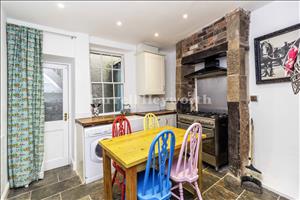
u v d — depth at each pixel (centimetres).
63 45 262
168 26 261
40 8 197
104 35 294
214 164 247
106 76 348
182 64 323
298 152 175
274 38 189
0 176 182
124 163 120
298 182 175
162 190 130
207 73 275
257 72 207
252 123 217
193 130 149
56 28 254
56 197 195
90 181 230
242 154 218
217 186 207
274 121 195
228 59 226
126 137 187
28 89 221
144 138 182
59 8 199
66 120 296
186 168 163
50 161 277
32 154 225
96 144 234
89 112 285
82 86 277
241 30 212
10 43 209
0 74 183
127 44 344
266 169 204
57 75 289
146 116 248
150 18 233
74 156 277
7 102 207
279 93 189
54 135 282
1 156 184
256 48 207
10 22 218
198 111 329
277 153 192
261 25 206
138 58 348
